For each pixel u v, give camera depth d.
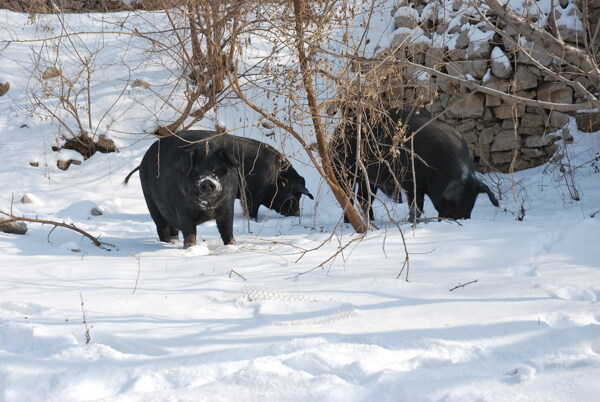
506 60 21.86
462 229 14.07
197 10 15.70
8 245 14.13
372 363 7.13
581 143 21.64
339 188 14.69
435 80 22.47
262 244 14.68
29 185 21.81
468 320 8.52
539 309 8.88
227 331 8.33
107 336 8.14
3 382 7.02
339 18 14.31
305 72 13.43
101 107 24.36
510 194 19.97
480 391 6.48
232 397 6.51
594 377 6.66
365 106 13.45
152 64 25.81
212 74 16.14
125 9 29.91
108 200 20.92
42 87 24.86
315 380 6.75
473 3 10.66
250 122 22.97
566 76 21.70
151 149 15.82
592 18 21.52
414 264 11.76
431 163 16.42
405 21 23.38
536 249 12.39
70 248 14.10
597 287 9.91
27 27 28.34
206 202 13.88
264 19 13.35
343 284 10.45
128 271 11.84
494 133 22.47
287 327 8.45
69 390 6.80
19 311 9.61
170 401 6.45
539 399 6.31
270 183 19.81
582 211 16.86
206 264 12.23
